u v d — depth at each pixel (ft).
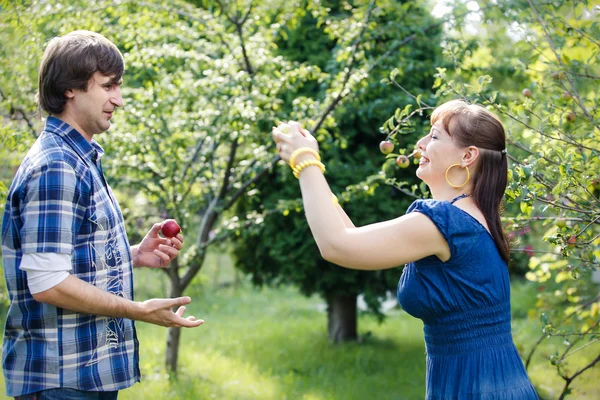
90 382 6.19
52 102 6.30
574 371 16.76
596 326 11.37
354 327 22.61
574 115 9.36
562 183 7.79
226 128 14.90
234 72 14.58
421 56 17.84
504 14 11.90
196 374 17.56
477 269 5.97
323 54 19.70
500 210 7.70
